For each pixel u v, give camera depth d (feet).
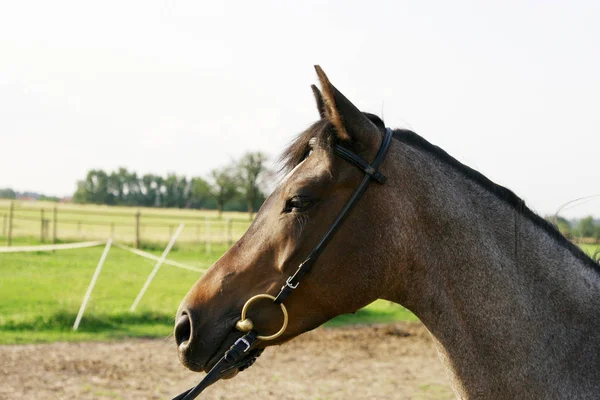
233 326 8.23
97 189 338.34
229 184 207.51
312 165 8.27
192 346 8.14
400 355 33.30
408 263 8.29
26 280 53.42
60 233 112.06
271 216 8.40
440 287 8.34
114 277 59.77
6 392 23.70
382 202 8.14
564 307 8.39
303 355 32.96
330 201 8.07
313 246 8.05
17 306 40.34
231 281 8.32
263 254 8.29
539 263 8.51
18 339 33.04
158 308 41.57
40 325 35.81
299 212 8.06
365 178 8.10
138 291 50.39
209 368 8.21
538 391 8.02
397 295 8.50
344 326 42.06
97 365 28.53
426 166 8.61
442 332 8.34
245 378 27.71
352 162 8.14
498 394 8.09
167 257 84.74
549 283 8.44
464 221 8.43
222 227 153.89
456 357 8.27
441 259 8.36
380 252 8.09
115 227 144.36
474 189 8.76
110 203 337.93
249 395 24.79
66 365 28.25
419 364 31.17
